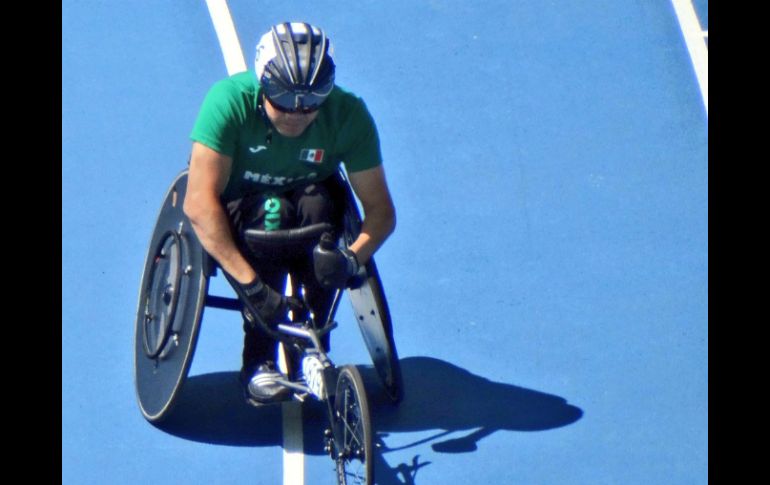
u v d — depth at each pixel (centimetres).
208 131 1916
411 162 2859
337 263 1923
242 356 2214
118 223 2633
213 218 1930
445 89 3077
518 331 2455
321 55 1842
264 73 1841
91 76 3000
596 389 2328
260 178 2002
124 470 2111
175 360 2089
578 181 2833
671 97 3086
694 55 3209
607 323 2475
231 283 2019
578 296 2539
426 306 2505
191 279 2062
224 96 1911
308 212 2011
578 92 3091
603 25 3300
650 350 2414
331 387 1898
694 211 2758
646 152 2922
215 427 2198
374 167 2011
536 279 2577
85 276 2500
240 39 3164
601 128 2986
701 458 2186
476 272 2589
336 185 2075
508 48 3216
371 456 1823
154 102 2955
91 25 3150
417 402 2284
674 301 2530
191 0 3266
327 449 2016
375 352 2219
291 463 2133
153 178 2755
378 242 2036
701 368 2372
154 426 2192
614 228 2711
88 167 2755
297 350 2034
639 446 2208
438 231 2684
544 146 2927
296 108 1842
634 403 2298
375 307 2092
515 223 2716
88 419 2206
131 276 2516
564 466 2161
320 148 1972
